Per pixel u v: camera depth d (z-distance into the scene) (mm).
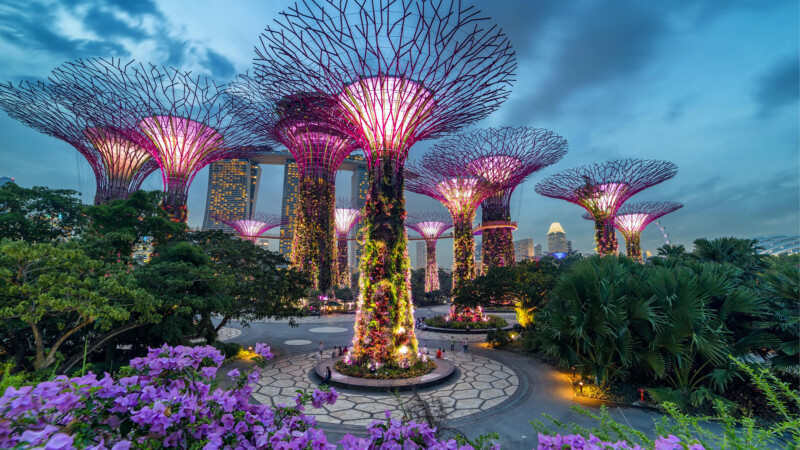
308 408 17031
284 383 20781
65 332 16797
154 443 2762
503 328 39625
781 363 14047
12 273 13016
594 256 21906
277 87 20844
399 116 22438
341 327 43156
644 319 16516
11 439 2254
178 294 19469
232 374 3947
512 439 14047
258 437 3285
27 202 24656
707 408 15648
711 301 16844
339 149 53312
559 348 18484
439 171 40188
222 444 3188
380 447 3369
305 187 52125
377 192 22578
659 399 15477
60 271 14398
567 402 17906
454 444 3422
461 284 37531
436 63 19078
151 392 2980
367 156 23453
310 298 50938
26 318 12672
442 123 23266
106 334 17344
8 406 2328
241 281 26578
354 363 21938
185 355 3590
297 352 29266
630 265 21422
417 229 80625
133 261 21672
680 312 15539
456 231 40906
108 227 22297
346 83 20688
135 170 36375
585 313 17703
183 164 34875
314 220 52062
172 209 34125
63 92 28266
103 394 2793
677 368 16500
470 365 25203
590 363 17641
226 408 3344
